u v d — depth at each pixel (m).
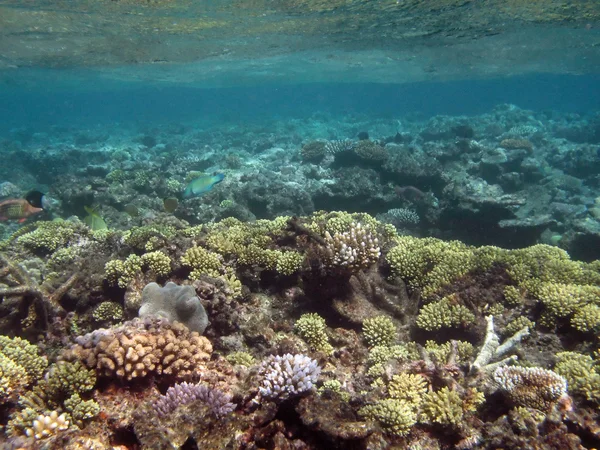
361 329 5.51
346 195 14.23
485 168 17.62
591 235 11.70
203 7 17.03
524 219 12.00
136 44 24.00
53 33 21.03
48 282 6.05
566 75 50.03
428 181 15.40
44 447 2.81
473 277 5.77
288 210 13.93
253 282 6.08
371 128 38.25
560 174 20.41
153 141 31.17
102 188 13.95
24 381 3.73
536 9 18.00
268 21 19.53
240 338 5.03
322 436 2.99
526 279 5.58
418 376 3.97
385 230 7.27
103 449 2.96
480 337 4.97
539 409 3.57
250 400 3.44
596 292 5.16
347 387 4.21
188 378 3.70
